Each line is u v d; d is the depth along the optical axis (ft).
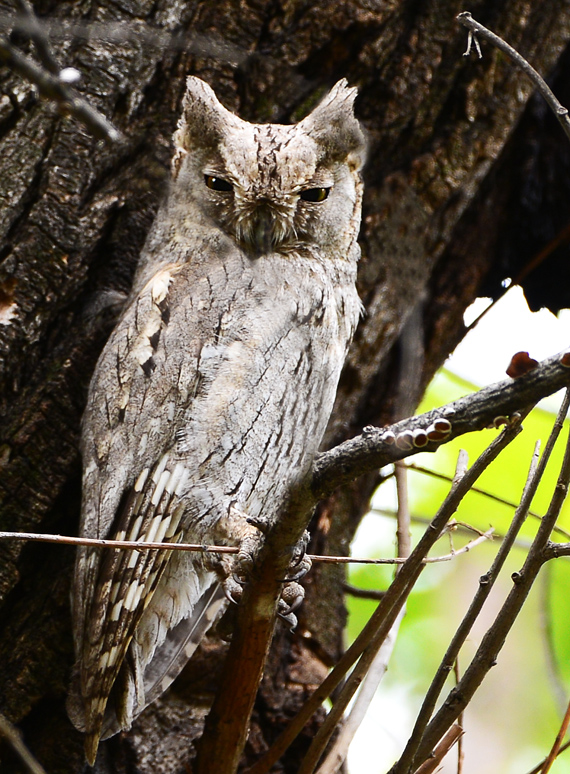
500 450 6.79
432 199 7.22
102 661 6.97
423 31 7.22
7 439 7.04
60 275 7.07
